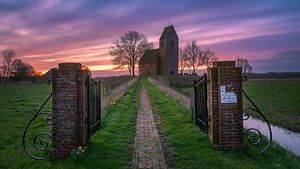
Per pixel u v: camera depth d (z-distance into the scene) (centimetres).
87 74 1027
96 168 843
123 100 2844
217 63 1014
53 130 938
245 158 930
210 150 992
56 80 945
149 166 873
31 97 4147
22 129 1694
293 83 7862
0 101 3478
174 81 6812
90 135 1091
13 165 959
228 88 1003
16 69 11212
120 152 1020
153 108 2316
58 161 900
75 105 942
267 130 1758
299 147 1338
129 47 11450
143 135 1305
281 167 877
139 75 10994
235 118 1000
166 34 11338
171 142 1141
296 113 2470
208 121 1081
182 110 1995
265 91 5122
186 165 871
